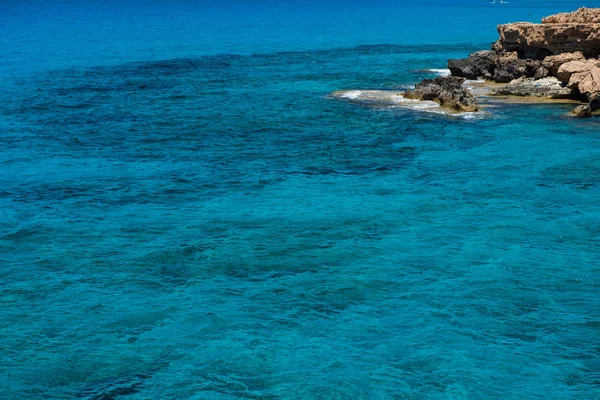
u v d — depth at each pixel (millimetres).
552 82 64312
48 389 22453
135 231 34969
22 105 66000
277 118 59312
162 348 24672
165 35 143750
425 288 28906
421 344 24922
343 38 133750
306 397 22047
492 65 74188
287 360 23984
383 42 124562
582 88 59219
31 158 47969
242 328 25969
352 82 76938
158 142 52344
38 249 32844
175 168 45594
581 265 30984
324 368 23531
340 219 36219
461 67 75938
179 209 38031
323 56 103062
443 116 57969
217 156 48312
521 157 46344
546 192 39969
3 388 22438
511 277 29812
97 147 50969
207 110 63406
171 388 22516
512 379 22953
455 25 167125
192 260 31547
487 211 37219
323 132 54281
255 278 29922
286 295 28453
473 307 27422
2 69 90062
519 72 69625
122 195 40344
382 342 25062
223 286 29219
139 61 99250
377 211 37312
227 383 22766
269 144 51250
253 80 80438
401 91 69938
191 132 55281
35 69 90500
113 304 27703
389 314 26969
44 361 23875
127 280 29719
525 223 35594
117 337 25344
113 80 81438
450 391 22312
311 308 27453
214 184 42250
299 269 30703
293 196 39875
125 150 50094
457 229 34875
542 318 26656
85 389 22469
